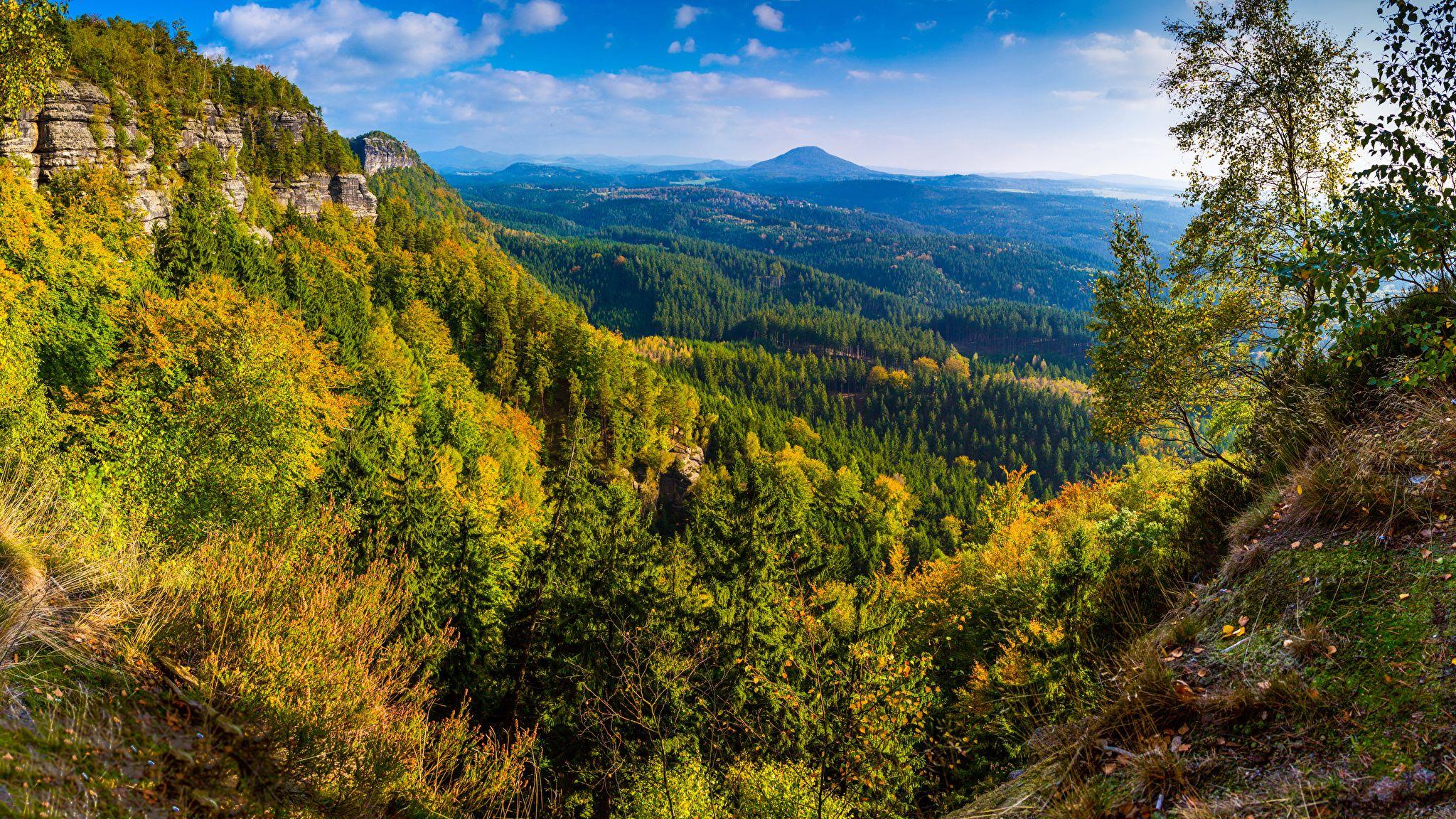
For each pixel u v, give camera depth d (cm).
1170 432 1557
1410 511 443
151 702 388
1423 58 547
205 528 1842
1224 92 1463
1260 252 1376
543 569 1970
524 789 840
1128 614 668
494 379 8569
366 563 1484
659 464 8612
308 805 415
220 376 2680
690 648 1722
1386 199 547
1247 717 373
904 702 1227
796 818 989
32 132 6103
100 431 2309
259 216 9488
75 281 3484
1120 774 386
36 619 387
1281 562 488
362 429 4138
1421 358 565
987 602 2092
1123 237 1480
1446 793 270
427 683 1048
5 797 258
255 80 11919
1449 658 331
